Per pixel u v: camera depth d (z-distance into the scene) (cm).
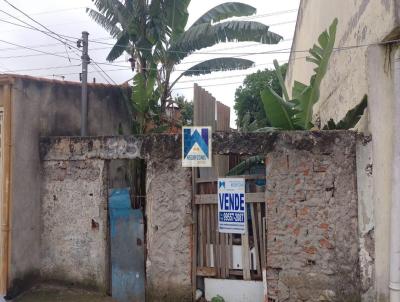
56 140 629
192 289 542
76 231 613
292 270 500
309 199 498
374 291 468
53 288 618
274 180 511
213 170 631
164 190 557
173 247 551
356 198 482
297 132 506
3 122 596
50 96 666
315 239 494
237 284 532
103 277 593
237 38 732
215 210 551
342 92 670
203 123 621
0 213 595
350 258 480
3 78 591
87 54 771
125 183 743
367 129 496
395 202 453
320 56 547
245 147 525
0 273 582
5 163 588
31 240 618
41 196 638
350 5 616
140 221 578
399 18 421
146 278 563
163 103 796
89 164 609
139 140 572
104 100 794
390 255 456
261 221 532
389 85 471
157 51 803
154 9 776
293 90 634
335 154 491
